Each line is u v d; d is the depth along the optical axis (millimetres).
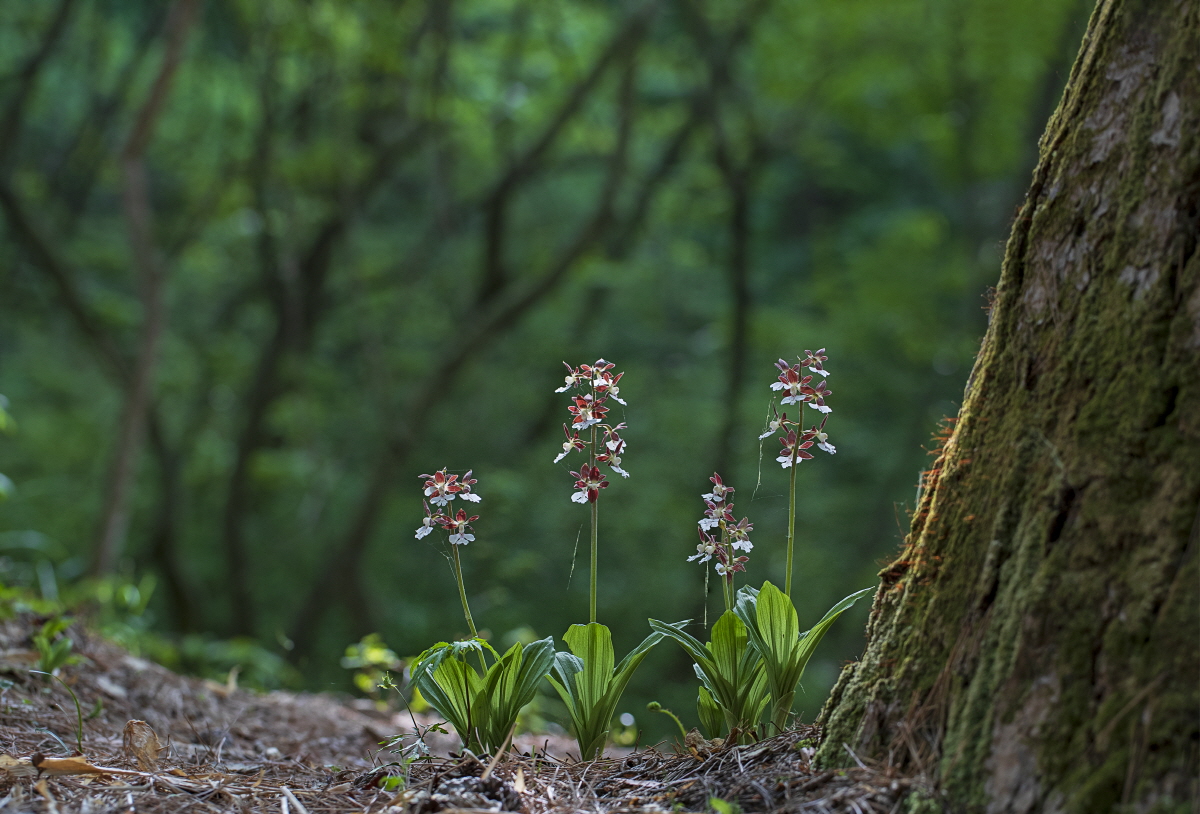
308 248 12445
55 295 11844
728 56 12117
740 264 13016
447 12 10758
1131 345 1815
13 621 4031
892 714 2014
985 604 1915
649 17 11000
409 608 11391
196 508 13375
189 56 11320
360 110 11586
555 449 13500
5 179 10047
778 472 13016
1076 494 1810
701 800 2082
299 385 12070
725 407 12992
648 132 13781
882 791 1870
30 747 2750
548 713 5746
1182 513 1680
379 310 13703
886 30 11219
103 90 12766
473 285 14203
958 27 10953
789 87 11969
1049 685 1742
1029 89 11914
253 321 15094
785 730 2359
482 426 13984
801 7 11188
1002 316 2090
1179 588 1644
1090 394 1856
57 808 2090
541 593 11250
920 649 2027
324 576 10672
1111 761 1625
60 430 13477
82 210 13445
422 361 13898
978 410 2090
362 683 5188
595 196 16172
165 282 10070
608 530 12234
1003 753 1760
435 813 2031
